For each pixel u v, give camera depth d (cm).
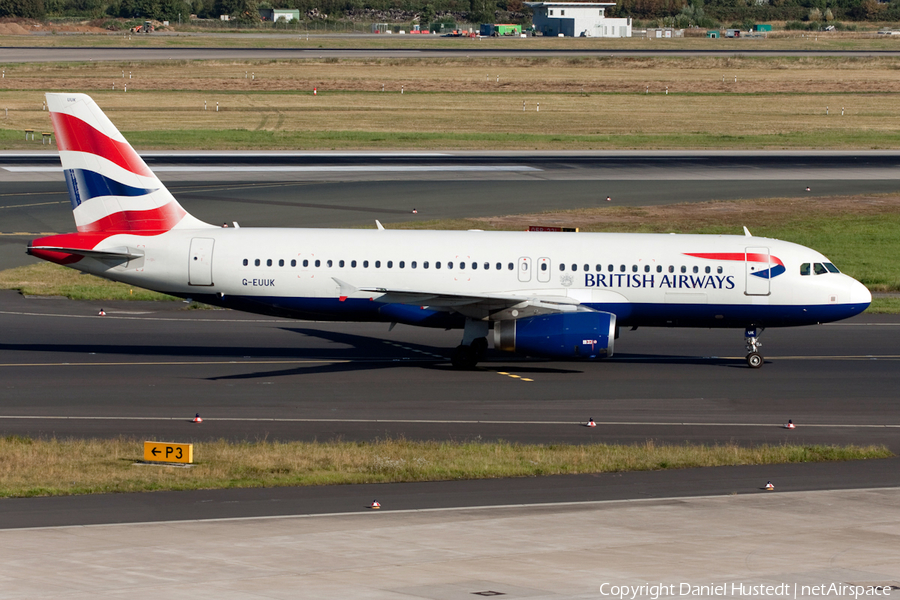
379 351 12694
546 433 9244
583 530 6262
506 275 11769
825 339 13675
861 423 9706
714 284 11769
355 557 5659
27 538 5947
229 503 6812
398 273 11769
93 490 7062
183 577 5253
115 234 11875
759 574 5431
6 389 10425
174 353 12325
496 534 6153
